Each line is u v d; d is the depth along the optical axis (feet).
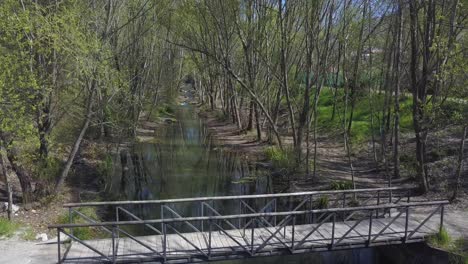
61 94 40.86
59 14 35.53
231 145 83.92
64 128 51.90
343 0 55.42
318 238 29.35
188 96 256.52
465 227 31.99
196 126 116.16
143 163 68.23
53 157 44.83
